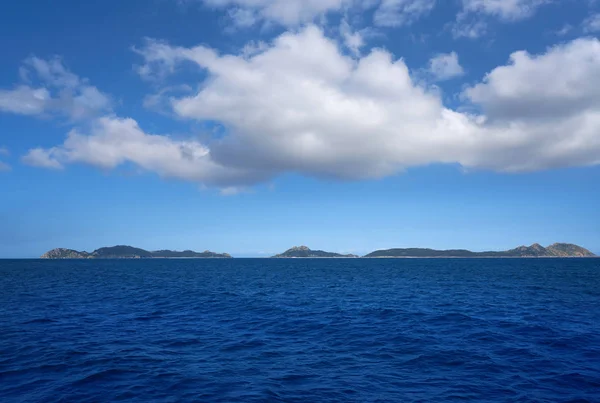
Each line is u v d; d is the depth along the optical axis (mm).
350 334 21609
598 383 13312
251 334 21750
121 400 11797
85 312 29500
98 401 11703
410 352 17609
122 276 83000
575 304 33219
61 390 12633
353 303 35062
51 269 123312
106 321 25688
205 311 30328
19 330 22297
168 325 24391
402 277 77562
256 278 76625
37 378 13805
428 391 12688
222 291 47219
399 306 32688
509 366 15359
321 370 14984
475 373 14547
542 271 100875
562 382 13453
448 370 14953
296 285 57625
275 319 26547
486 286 53125
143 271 112125
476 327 23109
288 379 13883
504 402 11727
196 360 16359
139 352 17578
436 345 18844
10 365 15320
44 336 20750
